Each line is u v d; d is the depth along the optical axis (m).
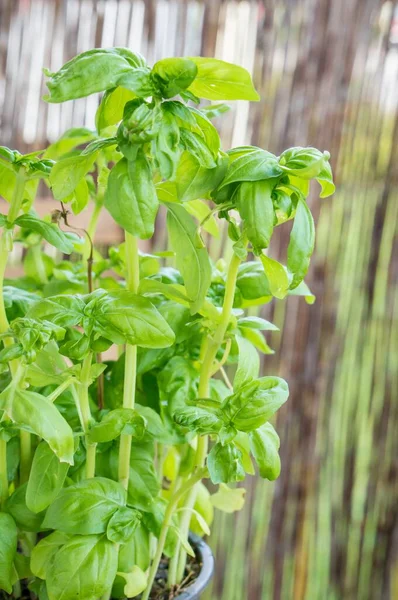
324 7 1.45
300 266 0.82
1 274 0.89
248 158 0.81
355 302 1.59
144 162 0.80
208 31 1.47
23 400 0.82
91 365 0.90
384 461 1.69
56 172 0.83
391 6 1.45
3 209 1.38
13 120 1.51
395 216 1.54
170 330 0.86
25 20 1.47
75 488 0.88
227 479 0.86
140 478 0.96
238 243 0.85
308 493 1.70
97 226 1.50
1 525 0.90
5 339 0.89
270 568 1.75
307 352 1.62
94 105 1.52
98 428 0.88
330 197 1.54
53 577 0.87
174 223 0.86
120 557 0.93
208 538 1.71
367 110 1.49
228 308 0.90
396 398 1.65
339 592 1.76
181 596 0.97
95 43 1.49
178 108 0.80
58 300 0.86
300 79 1.48
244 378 0.89
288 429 1.67
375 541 1.74
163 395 0.98
